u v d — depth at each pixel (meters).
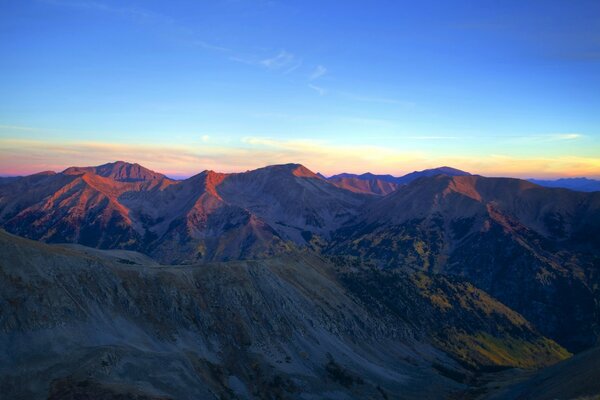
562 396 90.88
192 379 100.88
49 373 86.75
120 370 91.62
